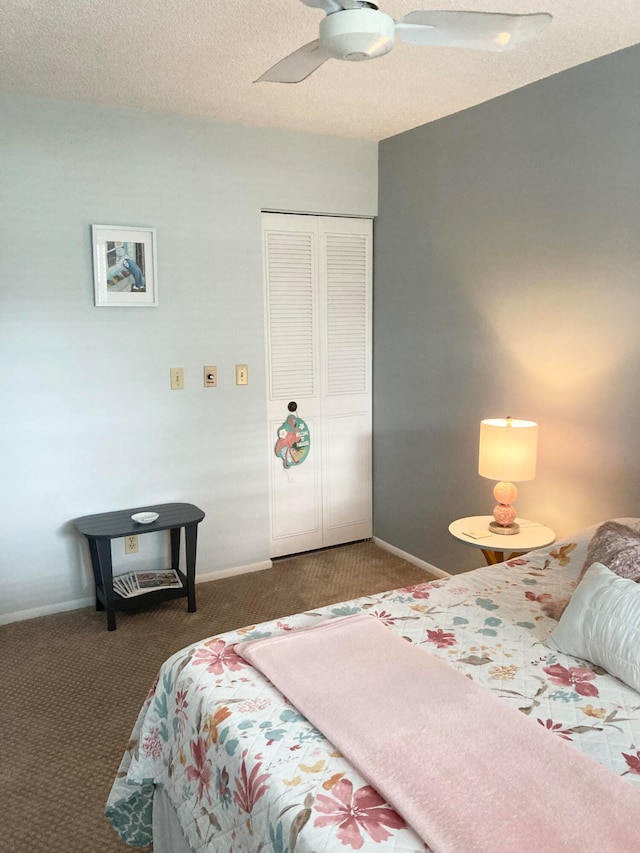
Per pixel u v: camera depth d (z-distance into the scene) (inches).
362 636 69.1
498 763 48.9
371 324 154.3
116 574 129.8
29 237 113.4
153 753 67.1
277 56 94.0
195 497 135.9
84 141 115.6
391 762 49.2
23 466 118.2
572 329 104.7
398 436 149.6
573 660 66.2
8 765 82.7
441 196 129.1
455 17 61.6
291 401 146.3
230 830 52.9
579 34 87.7
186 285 128.6
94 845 71.0
